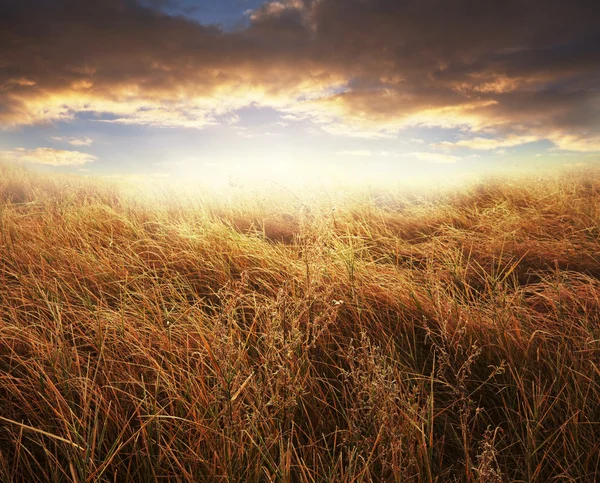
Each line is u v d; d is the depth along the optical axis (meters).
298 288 3.12
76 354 2.26
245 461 1.73
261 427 1.86
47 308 2.84
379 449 1.70
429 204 7.11
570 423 1.97
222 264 3.75
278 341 2.18
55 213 5.73
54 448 1.87
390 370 1.78
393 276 3.55
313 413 2.10
